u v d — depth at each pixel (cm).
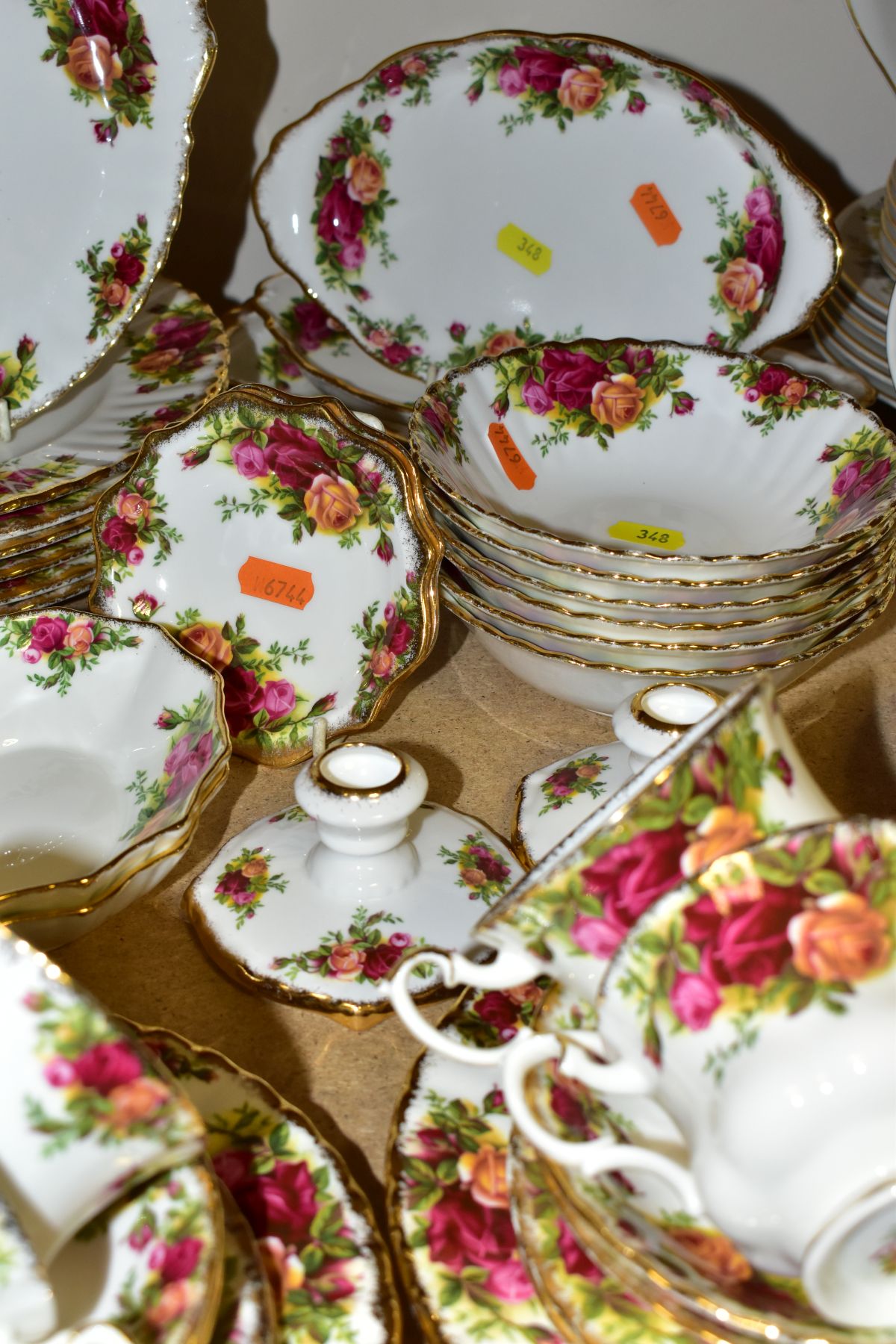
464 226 121
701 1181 49
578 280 123
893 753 99
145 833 78
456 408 101
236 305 140
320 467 93
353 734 93
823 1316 47
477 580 89
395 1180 61
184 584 95
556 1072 54
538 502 104
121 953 81
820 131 142
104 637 87
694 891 50
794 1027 51
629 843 53
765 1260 50
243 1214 57
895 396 124
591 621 84
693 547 101
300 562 95
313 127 113
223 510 96
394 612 91
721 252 117
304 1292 56
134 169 98
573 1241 55
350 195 116
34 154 96
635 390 106
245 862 82
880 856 50
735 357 105
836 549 83
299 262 116
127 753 86
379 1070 74
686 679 86
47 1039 48
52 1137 48
